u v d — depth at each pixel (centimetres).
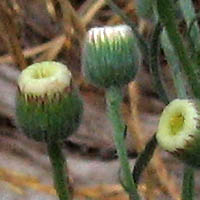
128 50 10
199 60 10
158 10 9
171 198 16
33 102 9
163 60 17
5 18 17
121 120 10
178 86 11
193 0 17
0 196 16
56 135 10
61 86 9
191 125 9
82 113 10
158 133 9
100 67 10
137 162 10
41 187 17
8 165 17
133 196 10
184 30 12
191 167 9
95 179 17
